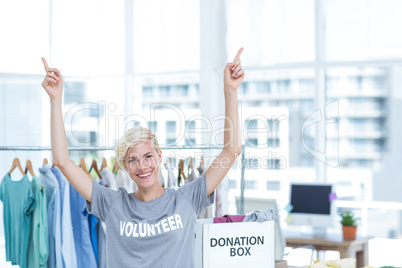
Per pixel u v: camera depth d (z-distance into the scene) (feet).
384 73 48.37
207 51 19.24
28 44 19.39
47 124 19.42
